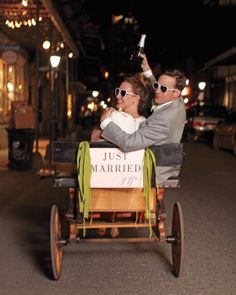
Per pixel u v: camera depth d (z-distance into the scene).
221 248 6.72
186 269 5.84
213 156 19.75
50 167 12.91
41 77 27.92
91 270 5.82
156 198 5.52
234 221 8.34
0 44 19.05
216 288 5.23
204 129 26.23
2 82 20.67
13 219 8.30
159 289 5.20
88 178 5.23
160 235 5.47
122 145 5.18
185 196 10.66
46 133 29.80
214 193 11.11
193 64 45.09
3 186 11.22
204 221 8.30
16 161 13.52
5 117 21.05
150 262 6.12
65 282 5.42
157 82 5.53
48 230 7.62
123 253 6.48
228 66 36.38
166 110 5.36
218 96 39.81
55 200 9.93
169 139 5.41
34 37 20.45
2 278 5.55
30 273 5.72
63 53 25.11
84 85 44.44
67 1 25.53
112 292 5.12
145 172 5.27
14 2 15.03
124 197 5.42
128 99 5.69
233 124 20.95
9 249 6.66
